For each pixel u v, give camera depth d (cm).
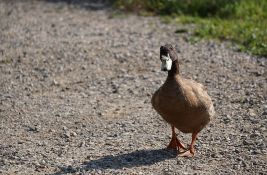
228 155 1115
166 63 1032
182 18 2136
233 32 1938
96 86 1552
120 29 2064
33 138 1236
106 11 2320
